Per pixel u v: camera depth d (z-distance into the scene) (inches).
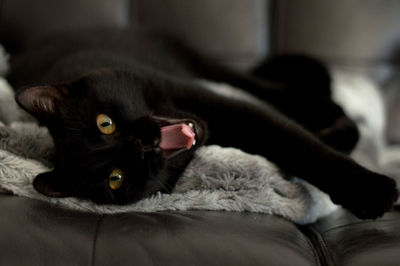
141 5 33.2
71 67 25.5
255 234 18.9
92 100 21.8
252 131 23.2
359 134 25.2
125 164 21.2
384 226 20.1
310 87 29.6
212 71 31.9
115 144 21.3
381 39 32.7
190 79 30.1
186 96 24.0
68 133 21.6
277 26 33.6
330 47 33.0
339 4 32.7
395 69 33.3
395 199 20.4
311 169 21.7
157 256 17.9
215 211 20.7
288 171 22.5
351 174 20.8
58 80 24.9
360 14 32.6
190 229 18.8
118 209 20.9
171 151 21.8
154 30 32.3
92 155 21.2
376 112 31.4
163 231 18.7
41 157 22.5
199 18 33.0
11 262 17.5
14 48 32.8
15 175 20.7
